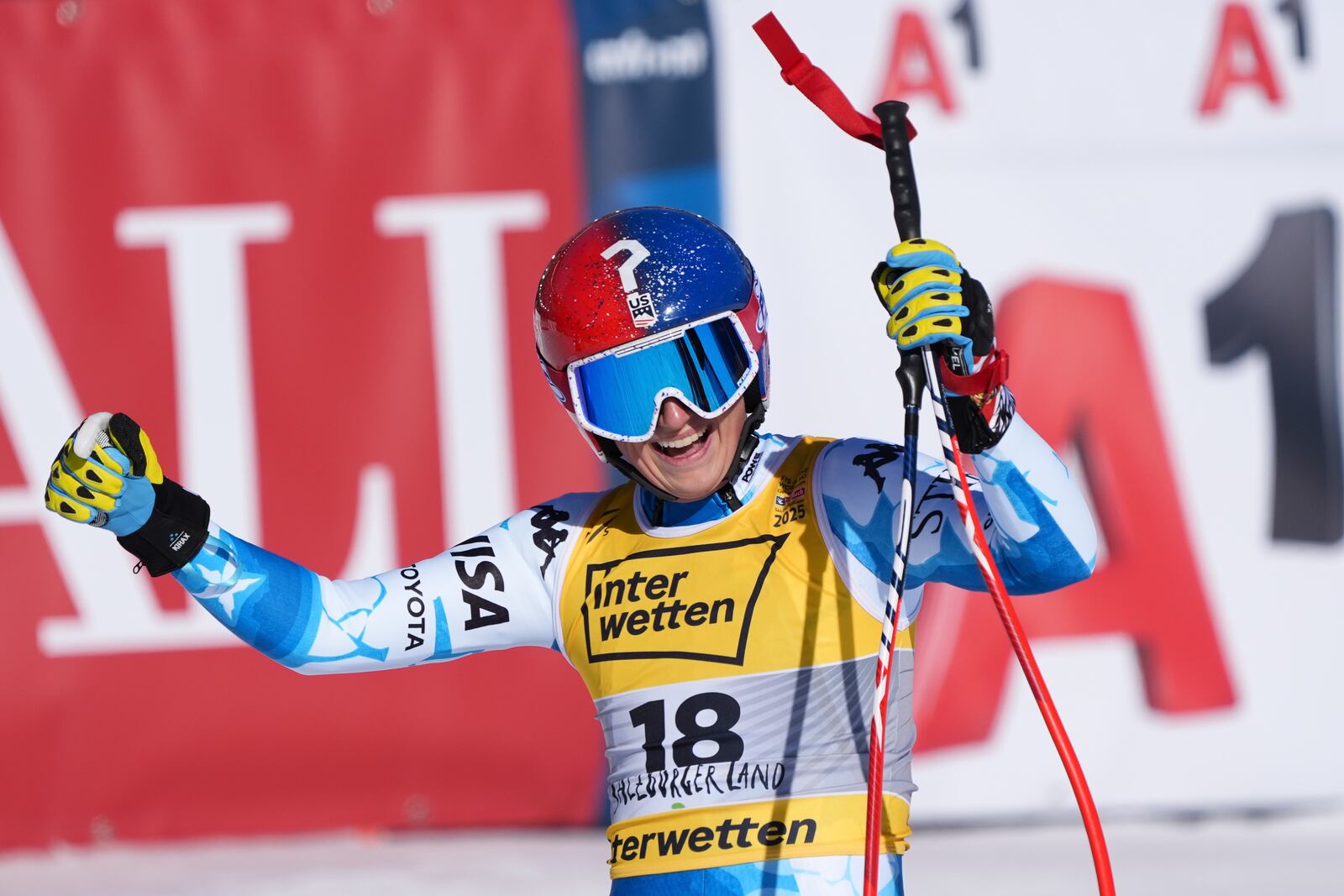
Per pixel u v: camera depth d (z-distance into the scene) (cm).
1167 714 1759
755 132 1780
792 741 648
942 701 1753
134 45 1764
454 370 1770
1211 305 1783
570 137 1783
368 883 1555
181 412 1756
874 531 662
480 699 1762
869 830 607
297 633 696
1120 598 1766
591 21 1783
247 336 1759
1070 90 1786
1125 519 1770
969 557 669
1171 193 1784
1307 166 1786
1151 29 1789
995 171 1781
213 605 693
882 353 1772
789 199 1777
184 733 1745
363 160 1772
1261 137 1789
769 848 639
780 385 1770
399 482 1761
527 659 1764
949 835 1741
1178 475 1773
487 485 1766
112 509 666
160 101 1766
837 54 1781
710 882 640
